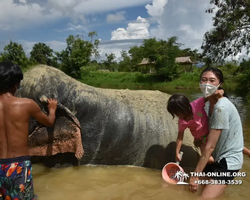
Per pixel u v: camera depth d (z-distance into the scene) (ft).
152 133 12.87
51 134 11.98
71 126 12.01
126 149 12.70
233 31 63.62
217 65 77.15
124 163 12.85
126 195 10.00
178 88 100.58
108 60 221.66
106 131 12.57
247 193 10.32
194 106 10.70
